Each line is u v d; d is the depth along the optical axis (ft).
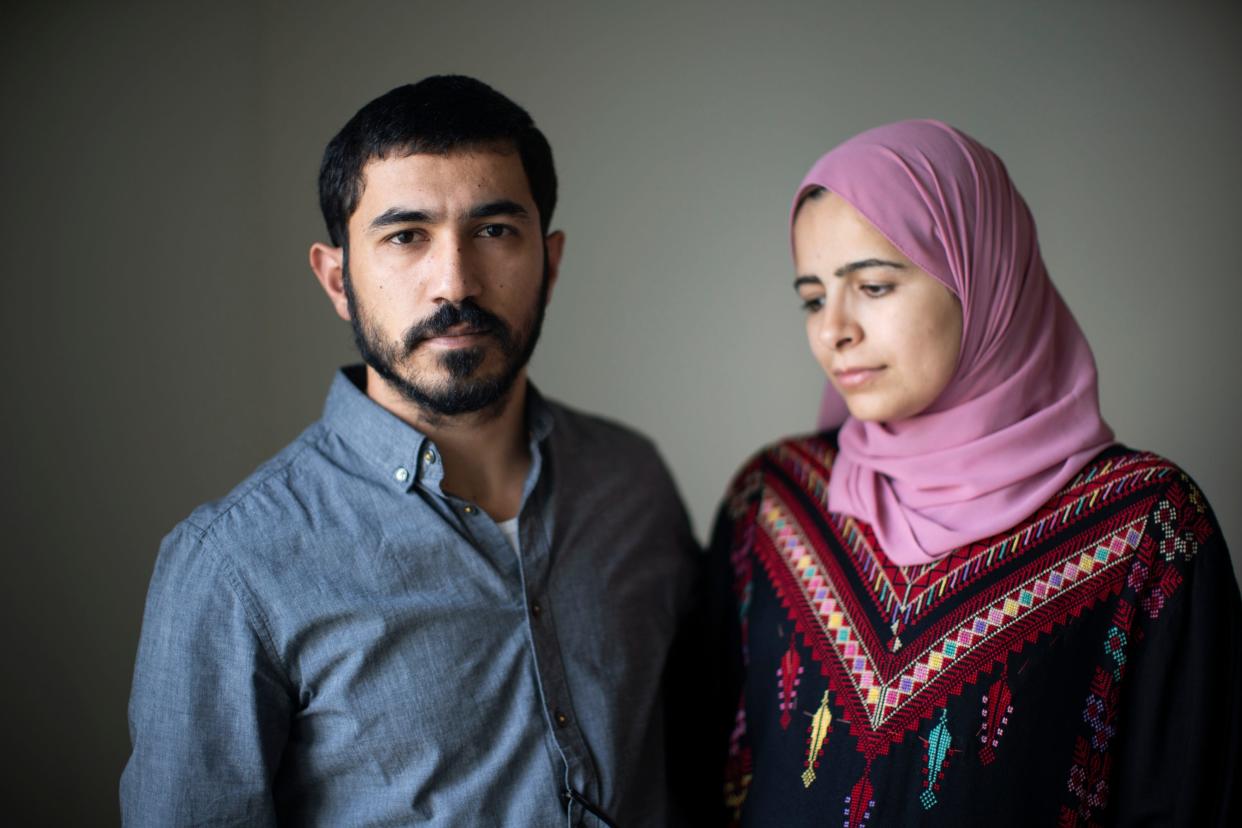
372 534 3.72
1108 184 6.46
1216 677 3.56
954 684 3.63
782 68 6.86
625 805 3.96
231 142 6.09
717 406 7.40
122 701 5.85
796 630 4.07
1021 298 3.96
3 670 5.45
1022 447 3.88
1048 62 6.48
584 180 6.90
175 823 3.41
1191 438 6.52
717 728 4.60
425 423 3.87
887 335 3.79
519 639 3.84
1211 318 6.41
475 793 3.62
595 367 7.22
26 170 5.39
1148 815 3.59
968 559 3.79
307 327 6.42
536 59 6.68
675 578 4.59
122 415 5.78
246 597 3.51
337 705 3.58
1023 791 3.53
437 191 3.50
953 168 3.84
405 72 6.44
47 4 5.43
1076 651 3.61
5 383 5.38
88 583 5.71
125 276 5.75
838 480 4.28
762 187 7.04
